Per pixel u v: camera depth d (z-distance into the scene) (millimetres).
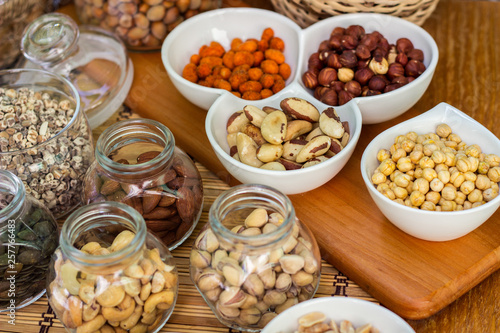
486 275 574
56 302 505
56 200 605
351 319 512
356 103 632
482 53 761
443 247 577
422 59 685
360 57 669
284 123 604
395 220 570
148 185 556
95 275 496
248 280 505
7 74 649
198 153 680
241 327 536
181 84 676
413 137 605
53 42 688
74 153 607
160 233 571
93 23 785
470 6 827
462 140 611
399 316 531
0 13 699
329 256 591
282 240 498
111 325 507
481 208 536
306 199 625
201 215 629
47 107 637
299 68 702
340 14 730
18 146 608
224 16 748
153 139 575
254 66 729
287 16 782
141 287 504
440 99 708
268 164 597
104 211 513
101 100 716
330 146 603
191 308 566
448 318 556
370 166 594
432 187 565
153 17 747
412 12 737
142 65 779
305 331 503
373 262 572
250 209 530
